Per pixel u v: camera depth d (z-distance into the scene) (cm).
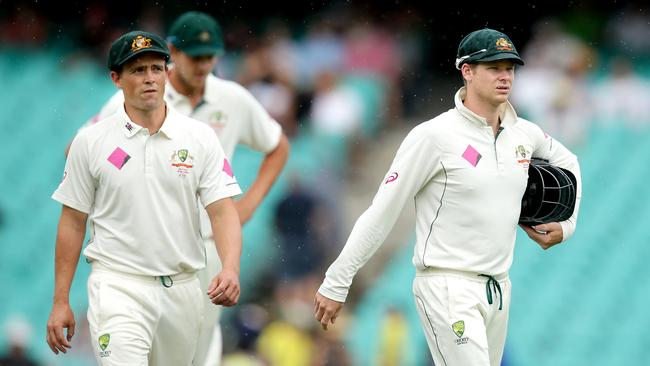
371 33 6341
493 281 2103
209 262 2597
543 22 6400
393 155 5919
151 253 2098
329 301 2120
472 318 2067
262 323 4453
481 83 2072
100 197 2103
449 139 2078
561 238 2222
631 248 5769
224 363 4297
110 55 2083
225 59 6109
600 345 5347
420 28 6406
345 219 5466
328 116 5900
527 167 2130
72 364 4572
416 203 2156
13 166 5894
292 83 5991
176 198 2111
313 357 4419
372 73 6266
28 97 6122
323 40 6238
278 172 2816
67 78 6181
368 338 4781
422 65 6372
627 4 6419
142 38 2055
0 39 6241
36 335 5044
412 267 5288
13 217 5669
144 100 2061
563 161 2234
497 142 2098
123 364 2050
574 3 6475
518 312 5416
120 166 2078
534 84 6088
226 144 2709
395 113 6197
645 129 6216
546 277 5553
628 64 6297
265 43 6125
